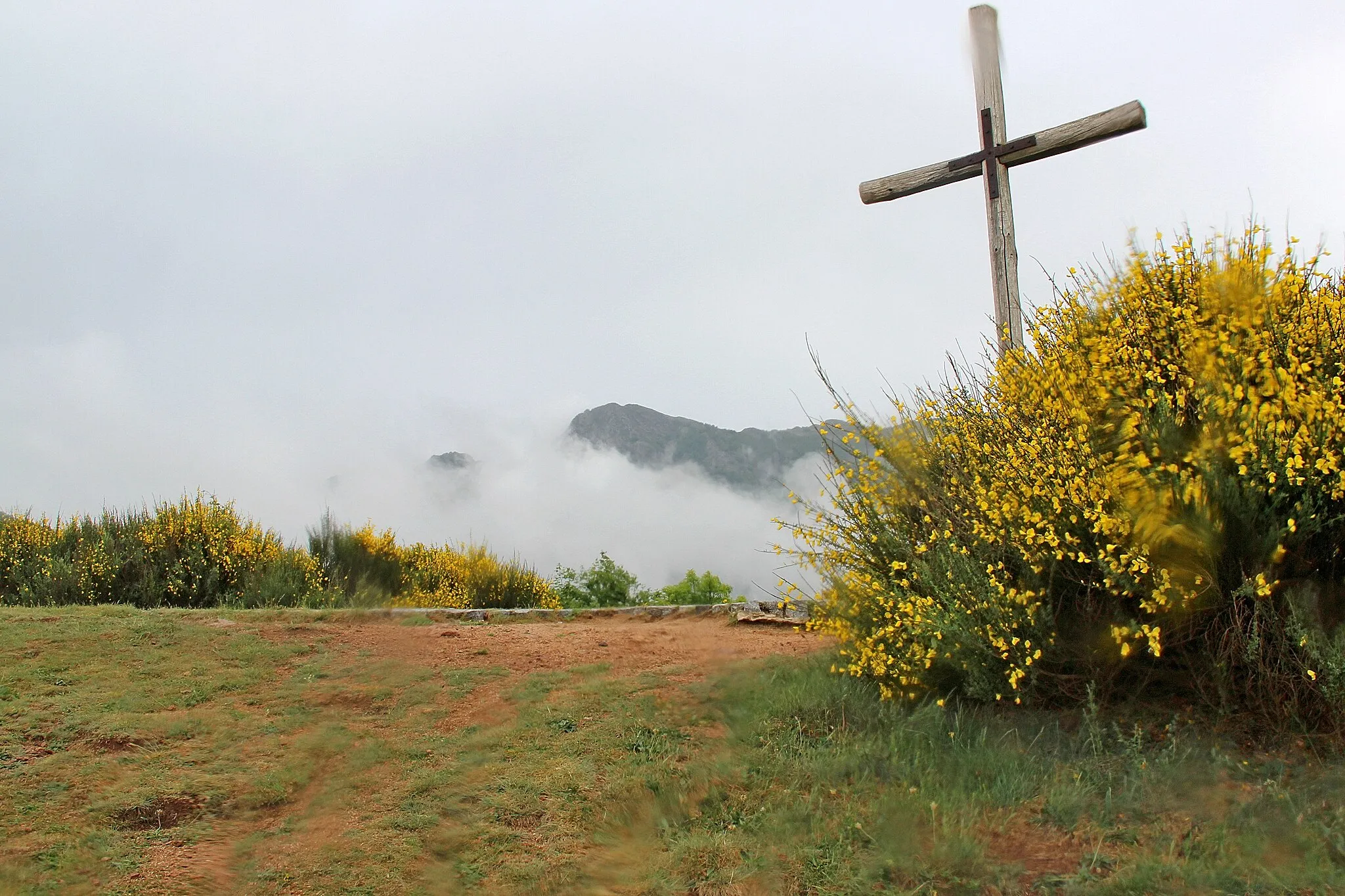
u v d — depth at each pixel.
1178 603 4.14
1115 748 4.23
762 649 6.65
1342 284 4.62
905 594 5.02
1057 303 5.16
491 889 3.58
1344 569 4.19
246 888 3.60
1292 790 3.66
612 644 6.97
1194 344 4.36
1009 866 3.44
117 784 4.36
